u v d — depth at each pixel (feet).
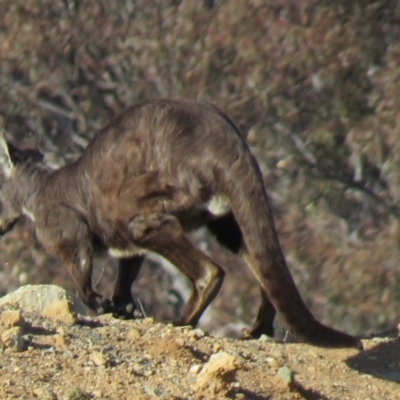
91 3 197.88
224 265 168.66
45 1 197.16
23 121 186.91
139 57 193.77
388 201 181.47
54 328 87.51
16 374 78.18
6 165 112.47
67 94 189.67
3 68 190.49
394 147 184.44
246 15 191.83
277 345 94.84
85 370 79.82
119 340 86.58
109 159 101.76
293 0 191.83
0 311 91.15
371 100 187.83
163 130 99.55
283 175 181.27
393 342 97.96
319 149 185.16
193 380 80.07
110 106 190.49
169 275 170.30
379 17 191.83
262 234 95.25
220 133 98.43
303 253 175.11
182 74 191.83
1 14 193.77
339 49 189.78
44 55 191.83
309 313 94.12
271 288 94.38
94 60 193.06
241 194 96.27
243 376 84.64
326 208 179.11
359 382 89.66
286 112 186.91
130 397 76.95
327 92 188.55
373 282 172.96
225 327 165.89
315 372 90.17
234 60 190.90
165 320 167.94
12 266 171.42
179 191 98.84
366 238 176.96
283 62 189.67
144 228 99.76
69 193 106.01
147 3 198.39
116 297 107.65
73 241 105.70
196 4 194.49
